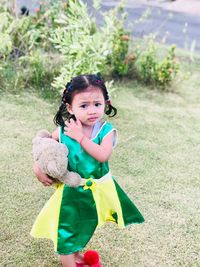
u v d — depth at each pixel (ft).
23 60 18.56
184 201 11.59
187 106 18.49
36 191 11.49
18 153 13.35
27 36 18.90
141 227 10.35
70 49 16.17
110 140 8.05
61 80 16.05
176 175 12.91
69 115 8.13
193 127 16.46
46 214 8.21
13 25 18.43
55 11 19.53
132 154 13.91
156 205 11.29
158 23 33.76
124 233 10.09
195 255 9.53
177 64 19.76
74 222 8.00
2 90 17.72
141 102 18.38
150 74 20.12
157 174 12.86
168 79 19.81
